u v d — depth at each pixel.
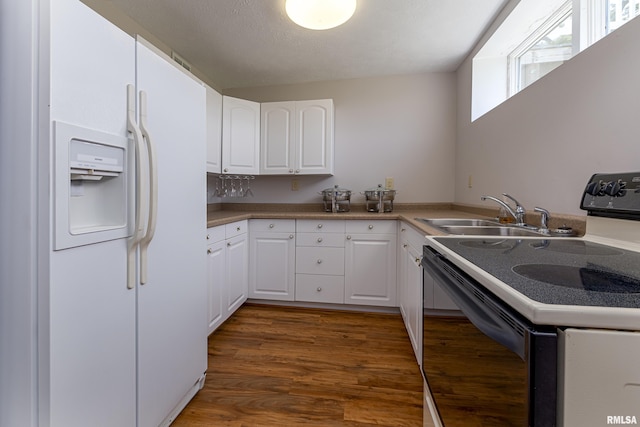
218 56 2.38
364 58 2.45
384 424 1.25
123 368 0.95
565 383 0.44
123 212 0.94
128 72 0.94
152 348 1.08
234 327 2.15
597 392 0.43
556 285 0.56
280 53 2.34
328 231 2.43
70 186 0.78
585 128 1.22
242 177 2.94
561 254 0.85
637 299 0.48
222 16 1.86
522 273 0.65
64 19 0.74
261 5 1.75
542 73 1.85
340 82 2.91
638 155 0.99
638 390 0.42
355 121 2.91
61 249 0.74
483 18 1.89
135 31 1.93
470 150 2.41
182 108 1.24
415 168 2.84
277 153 2.75
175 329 1.21
